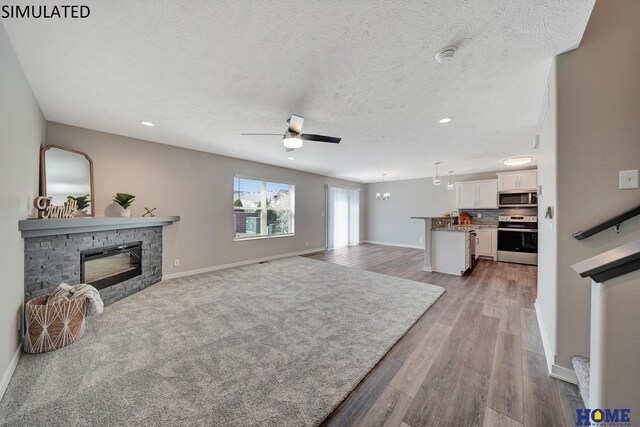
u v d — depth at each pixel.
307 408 1.42
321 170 6.46
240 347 2.05
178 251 4.21
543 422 1.34
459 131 3.33
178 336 2.22
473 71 1.91
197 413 1.38
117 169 3.52
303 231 6.60
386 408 1.44
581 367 1.52
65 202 2.83
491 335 2.28
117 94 2.31
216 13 1.34
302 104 2.51
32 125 2.28
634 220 1.46
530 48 1.61
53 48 1.65
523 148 4.18
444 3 1.27
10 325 1.69
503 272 4.63
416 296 3.27
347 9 1.31
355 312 2.76
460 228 4.93
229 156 4.89
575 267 0.87
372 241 8.86
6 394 1.51
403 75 1.97
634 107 1.45
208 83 2.11
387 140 3.75
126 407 1.42
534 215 5.73
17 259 1.86
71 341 2.08
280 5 1.28
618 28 1.49
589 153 1.55
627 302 0.76
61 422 1.32
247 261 5.27
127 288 3.26
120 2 1.26
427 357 1.95
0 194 1.52
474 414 1.40
